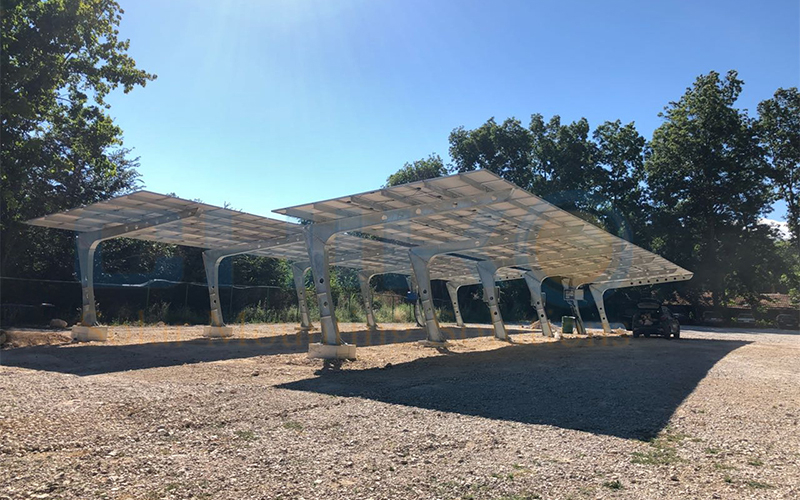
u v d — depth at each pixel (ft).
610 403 29.35
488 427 23.21
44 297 85.56
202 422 22.86
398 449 19.51
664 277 97.45
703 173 153.99
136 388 30.17
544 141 162.30
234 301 111.65
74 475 15.83
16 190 76.95
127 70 72.95
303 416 24.64
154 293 99.25
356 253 78.59
